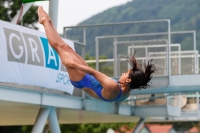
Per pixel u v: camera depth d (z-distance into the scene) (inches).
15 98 1119.6
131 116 1705.2
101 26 1493.6
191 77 1408.7
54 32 738.2
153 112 1699.1
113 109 1541.6
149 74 739.4
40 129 1275.8
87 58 2289.6
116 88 715.4
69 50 731.4
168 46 1434.5
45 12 748.0
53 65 1232.8
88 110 1384.1
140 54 1536.7
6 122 1817.2
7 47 1099.3
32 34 1177.4
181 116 1899.6
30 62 1159.6
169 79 1403.8
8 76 1098.1
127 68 1550.2
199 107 1875.0
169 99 1753.2
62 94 1264.8
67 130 2994.6
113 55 1550.2
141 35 1489.9
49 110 1285.7
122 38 1601.9
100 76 716.7
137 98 1631.4
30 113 1455.5
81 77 730.2
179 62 1640.0
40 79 1189.7
